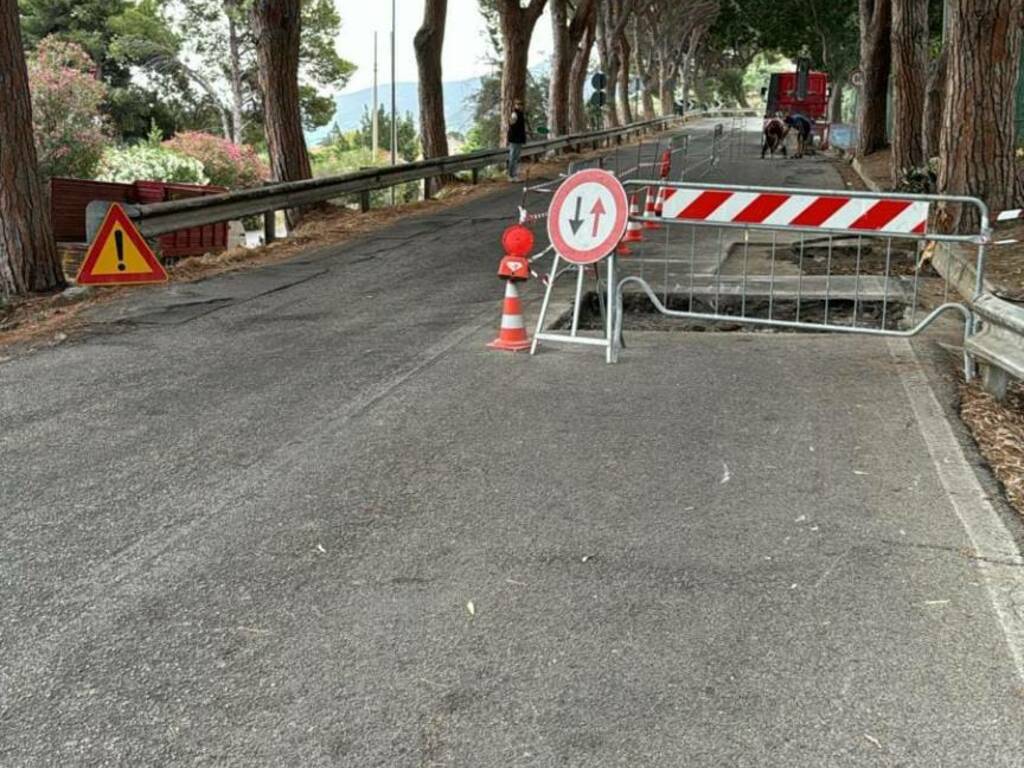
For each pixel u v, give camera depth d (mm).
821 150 42531
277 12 17922
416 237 15375
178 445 5793
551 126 36156
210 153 37812
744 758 2922
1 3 10781
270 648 3561
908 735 3020
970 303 7148
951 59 11711
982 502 4738
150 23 56250
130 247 11367
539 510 4734
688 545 4332
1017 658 3420
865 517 4590
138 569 4199
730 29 58812
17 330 9383
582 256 7586
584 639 3584
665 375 7121
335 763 2932
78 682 3369
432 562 4215
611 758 2932
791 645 3521
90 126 28578
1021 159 15891
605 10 50062
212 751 2996
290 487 5090
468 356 7762
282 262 13344
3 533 4594
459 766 2910
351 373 7324
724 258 12711
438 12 25062
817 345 8031
